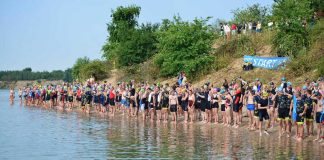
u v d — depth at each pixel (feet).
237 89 86.07
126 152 59.72
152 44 195.52
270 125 83.76
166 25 168.14
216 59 141.59
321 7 130.93
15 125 97.35
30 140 72.64
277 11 127.54
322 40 114.21
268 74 120.26
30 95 186.50
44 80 515.09
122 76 189.57
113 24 243.19
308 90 69.10
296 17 122.21
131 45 195.72
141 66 184.03
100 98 129.39
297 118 68.33
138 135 77.56
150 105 103.76
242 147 62.80
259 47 137.80
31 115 125.59
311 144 65.05
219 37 159.12
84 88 137.18
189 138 72.95
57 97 165.89
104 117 115.34
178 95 108.17
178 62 141.38
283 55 122.93
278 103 71.97
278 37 125.70
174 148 62.64
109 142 69.36
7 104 191.52
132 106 115.96
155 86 103.30
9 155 58.59
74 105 160.15
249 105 82.17
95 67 211.41
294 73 112.27
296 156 55.36
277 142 67.36
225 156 55.77
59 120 108.37
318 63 106.11
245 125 88.58
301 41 119.75
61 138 74.84
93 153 59.31
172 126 91.76
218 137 73.67
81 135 78.43
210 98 93.86
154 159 54.44
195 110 102.32
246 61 129.18
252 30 148.77
